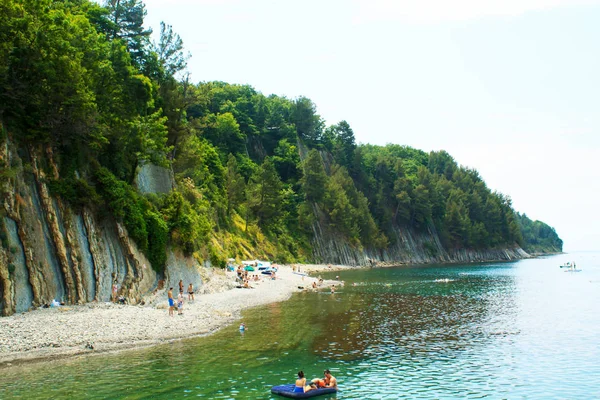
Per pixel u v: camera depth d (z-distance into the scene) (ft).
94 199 131.23
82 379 75.15
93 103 127.44
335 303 176.14
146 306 136.36
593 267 484.74
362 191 567.59
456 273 365.40
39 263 112.98
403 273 361.10
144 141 164.76
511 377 84.12
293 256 400.26
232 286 206.80
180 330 113.19
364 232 496.64
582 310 165.68
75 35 135.03
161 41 245.86
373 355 98.27
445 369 88.79
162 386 73.67
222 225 322.55
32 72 115.34
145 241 148.36
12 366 80.59
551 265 513.04
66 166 128.98
